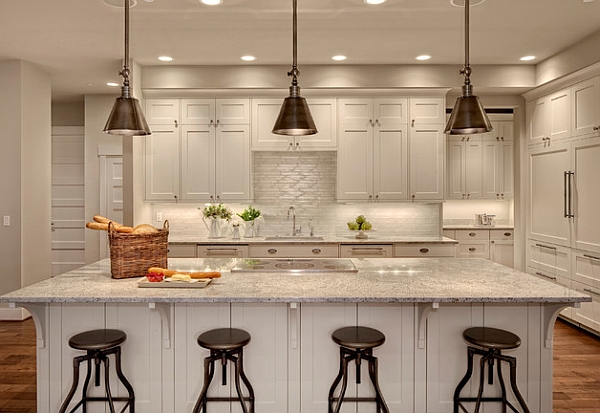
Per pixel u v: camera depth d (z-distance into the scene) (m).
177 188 5.15
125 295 2.33
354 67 4.93
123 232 2.79
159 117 5.14
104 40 4.11
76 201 6.64
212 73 4.95
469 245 6.23
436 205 5.56
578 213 4.48
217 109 5.15
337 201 5.20
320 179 5.61
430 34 3.99
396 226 5.59
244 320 2.71
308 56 4.63
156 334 2.71
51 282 2.65
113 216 6.29
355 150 5.16
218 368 2.71
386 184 5.17
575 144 4.51
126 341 2.71
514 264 5.75
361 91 5.08
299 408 2.71
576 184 4.51
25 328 4.71
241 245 5.00
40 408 2.68
